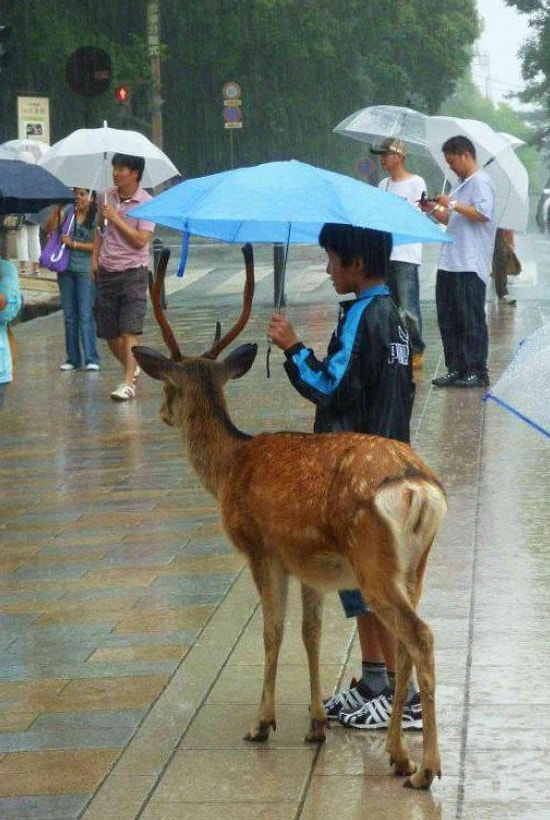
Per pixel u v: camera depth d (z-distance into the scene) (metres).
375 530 8.43
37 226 44.66
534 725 9.46
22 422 22.14
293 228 11.49
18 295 17.16
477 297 22.80
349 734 9.60
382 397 9.48
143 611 12.43
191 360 9.90
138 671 10.91
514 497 15.80
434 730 8.55
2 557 14.45
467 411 20.94
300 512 8.82
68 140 25.36
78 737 9.64
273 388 23.92
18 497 17.14
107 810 8.48
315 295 39.91
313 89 103.19
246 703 10.17
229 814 8.37
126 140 25.28
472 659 10.74
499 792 8.52
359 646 11.28
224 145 100.44
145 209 9.84
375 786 8.70
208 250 59.78
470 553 13.69
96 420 22.08
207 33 94.25
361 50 103.19
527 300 36.91
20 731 9.78
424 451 18.34
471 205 22.42
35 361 28.75
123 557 14.28
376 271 9.60
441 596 12.37
